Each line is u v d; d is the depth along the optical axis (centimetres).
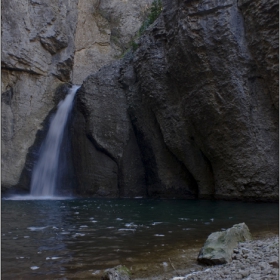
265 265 399
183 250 520
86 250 522
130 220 820
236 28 1305
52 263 457
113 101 1770
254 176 1293
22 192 1742
